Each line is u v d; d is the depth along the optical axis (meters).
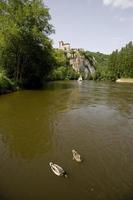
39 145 16.77
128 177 12.62
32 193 11.02
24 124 21.69
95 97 42.06
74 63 196.75
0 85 39.97
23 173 12.77
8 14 46.06
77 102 35.09
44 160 14.41
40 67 58.53
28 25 47.78
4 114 25.30
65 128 20.80
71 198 10.73
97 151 15.91
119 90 58.69
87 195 10.94
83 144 17.09
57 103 33.31
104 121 23.58
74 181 12.07
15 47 47.56
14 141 17.41
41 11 48.22
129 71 127.56
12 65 51.03
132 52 129.25
